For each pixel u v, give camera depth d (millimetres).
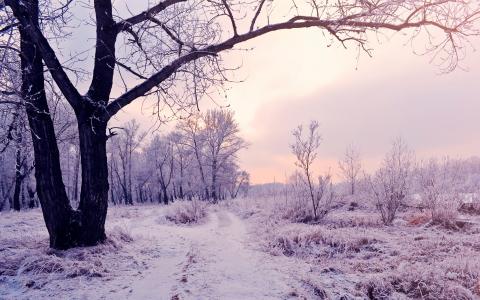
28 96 6289
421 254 7613
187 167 48750
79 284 5078
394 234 10289
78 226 6992
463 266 6219
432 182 14242
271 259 7355
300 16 7160
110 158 50938
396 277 5762
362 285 5504
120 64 7066
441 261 6867
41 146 6789
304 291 5094
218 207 27859
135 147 48219
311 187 15039
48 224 6875
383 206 13172
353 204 17234
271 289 5094
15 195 24781
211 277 5609
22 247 7070
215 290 4984
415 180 15148
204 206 23562
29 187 30406
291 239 9711
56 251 6582
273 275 5840
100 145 7215
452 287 5301
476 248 8000
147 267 6125
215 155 39438
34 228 12391
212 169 39719
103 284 5148
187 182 49219
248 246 9242
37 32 6262
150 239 8992
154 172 53531
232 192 50875
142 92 7094
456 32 6910
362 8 6918
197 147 40875
